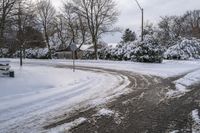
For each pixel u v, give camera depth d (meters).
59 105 9.81
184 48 38.94
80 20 49.53
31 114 8.56
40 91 12.88
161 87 13.76
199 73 19.66
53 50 58.16
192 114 8.29
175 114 8.34
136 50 33.91
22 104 9.94
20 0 24.75
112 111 8.83
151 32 60.62
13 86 13.52
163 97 11.11
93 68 28.28
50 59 50.41
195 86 13.83
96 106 9.59
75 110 9.05
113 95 11.70
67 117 8.18
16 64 35.47
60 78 18.02
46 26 55.03
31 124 7.52
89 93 12.31
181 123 7.35
